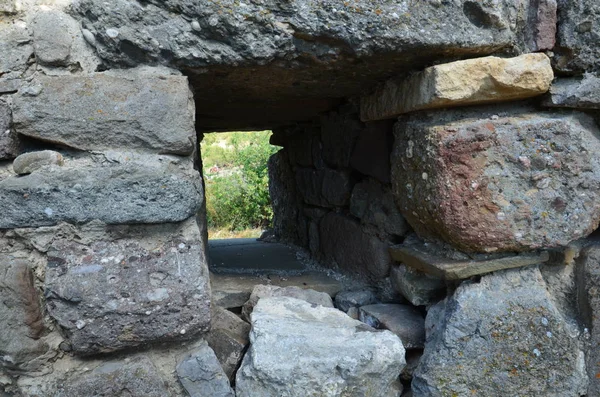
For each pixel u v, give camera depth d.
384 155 1.81
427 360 1.47
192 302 1.24
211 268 2.23
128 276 1.21
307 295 1.74
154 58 1.23
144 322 1.21
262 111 2.13
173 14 1.21
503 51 1.42
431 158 1.42
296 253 2.67
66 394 1.22
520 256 1.48
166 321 1.23
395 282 1.79
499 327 1.45
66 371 1.23
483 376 1.45
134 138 1.22
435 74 1.36
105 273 1.20
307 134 2.51
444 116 1.48
